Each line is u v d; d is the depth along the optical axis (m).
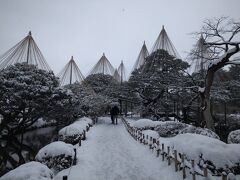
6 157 18.48
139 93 34.03
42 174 7.63
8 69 21.14
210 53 20.70
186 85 27.73
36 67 22.94
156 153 13.29
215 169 8.55
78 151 14.09
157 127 19.91
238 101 33.16
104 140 17.91
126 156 13.38
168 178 9.75
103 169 11.20
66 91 21.95
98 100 30.72
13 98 18.86
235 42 17.36
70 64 35.56
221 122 26.81
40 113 22.14
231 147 9.57
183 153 9.84
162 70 31.23
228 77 32.44
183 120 27.61
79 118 27.00
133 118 35.31
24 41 23.88
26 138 24.75
